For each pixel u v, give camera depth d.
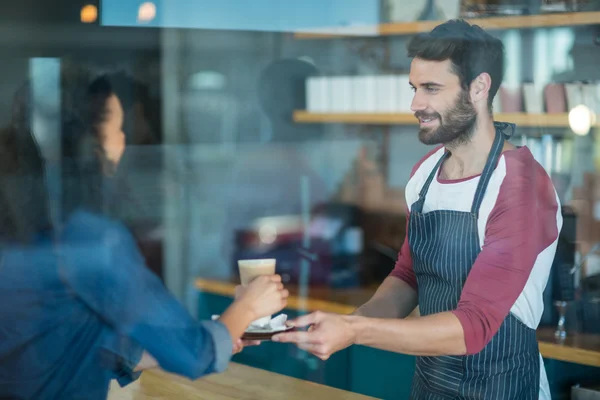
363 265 2.54
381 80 2.79
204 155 3.17
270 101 3.07
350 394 1.63
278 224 2.89
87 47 2.96
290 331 1.41
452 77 1.58
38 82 1.55
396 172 2.78
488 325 1.40
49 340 1.28
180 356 1.25
